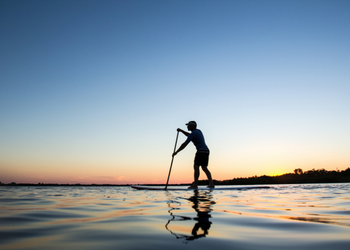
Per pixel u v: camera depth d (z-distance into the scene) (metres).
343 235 1.26
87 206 2.60
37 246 1.09
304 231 1.35
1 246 1.09
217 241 1.15
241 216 1.86
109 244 1.11
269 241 1.15
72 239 1.20
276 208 2.36
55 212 2.14
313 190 5.40
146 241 1.15
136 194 4.38
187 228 1.44
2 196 4.15
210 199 3.30
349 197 3.61
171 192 4.82
